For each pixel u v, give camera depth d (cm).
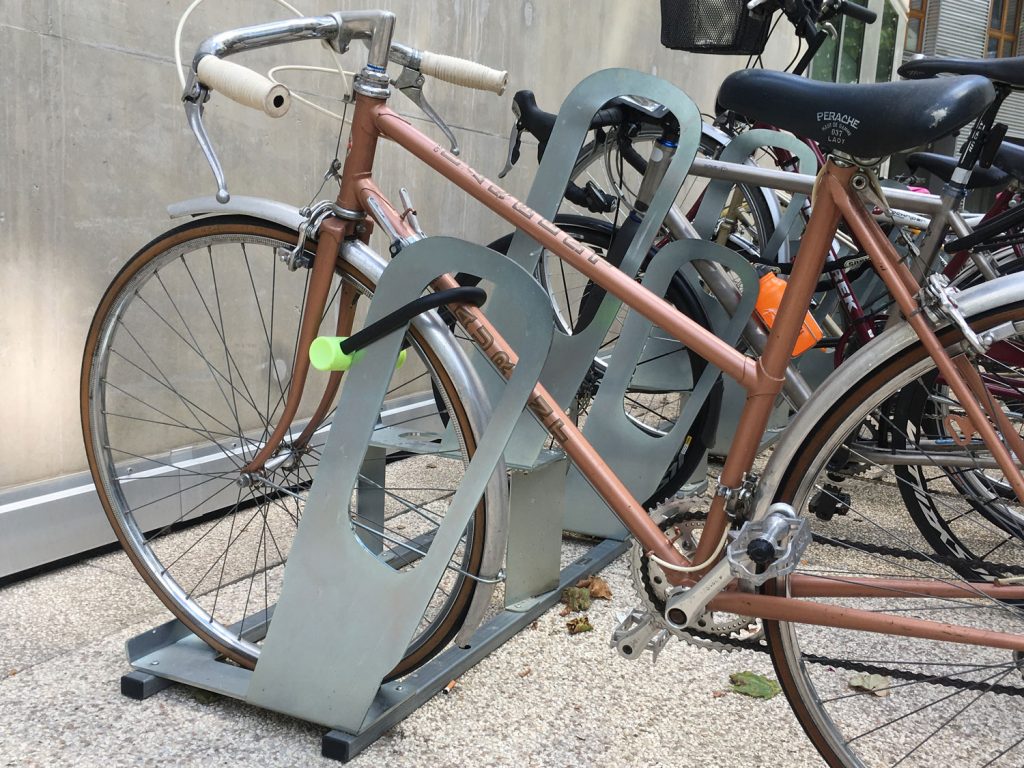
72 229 207
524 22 352
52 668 168
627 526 139
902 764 150
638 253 201
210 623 168
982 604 129
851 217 121
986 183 217
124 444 225
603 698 166
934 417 168
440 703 162
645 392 258
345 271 149
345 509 143
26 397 203
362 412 141
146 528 229
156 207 224
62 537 210
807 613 129
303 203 267
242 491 197
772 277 162
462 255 135
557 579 205
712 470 319
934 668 179
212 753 144
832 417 125
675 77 503
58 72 198
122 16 210
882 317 229
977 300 116
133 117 216
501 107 348
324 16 139
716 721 160
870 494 287
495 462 135
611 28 423
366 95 144
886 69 823
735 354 132
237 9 238
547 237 140
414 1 289
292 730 152
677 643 188
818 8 237
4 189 192
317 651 146
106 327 167
